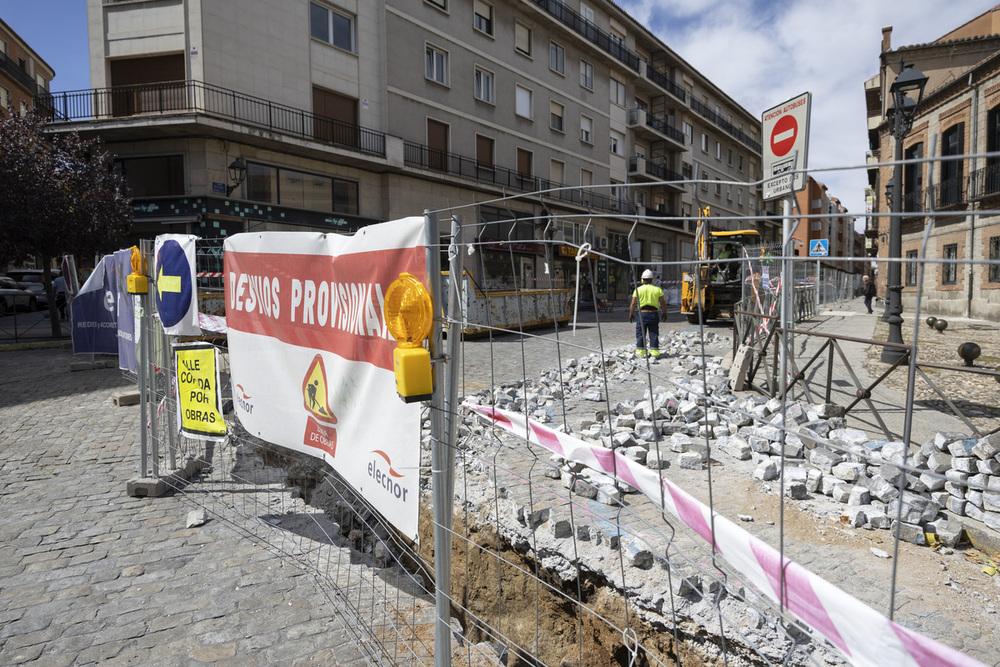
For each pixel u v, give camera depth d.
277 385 3.19
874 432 4.50
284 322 3.08
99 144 15.89
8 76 31.08
